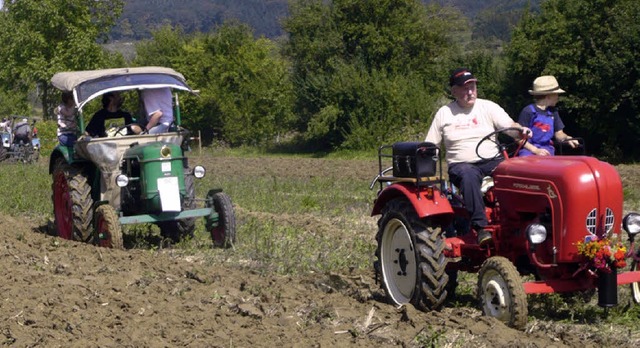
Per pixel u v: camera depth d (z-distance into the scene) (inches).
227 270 380.8
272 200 657.0
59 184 496.7
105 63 1594.5
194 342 267.3
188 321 289.0
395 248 312.8
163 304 315.3
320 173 1008.2
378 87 1457.9
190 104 1849.2
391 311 296.0
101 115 478.6
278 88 1802.4
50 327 287.7
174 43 1957.4
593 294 309.3
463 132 308.0
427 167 291.3
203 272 370.3
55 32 1553.9
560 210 265.7
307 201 636.1
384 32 1579.7
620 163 1082.1
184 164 468.1
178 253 436.8
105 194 455.2
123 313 303.7
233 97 1824.6
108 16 1600.6
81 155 461.4
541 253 274.4
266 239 448.5
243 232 482.3
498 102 1258.6
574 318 291.7
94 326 287.3
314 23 1612.9
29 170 968.3
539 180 272.2
